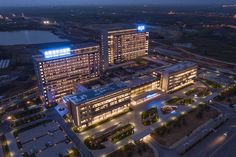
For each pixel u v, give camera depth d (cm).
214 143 11525
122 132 12462
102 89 14138
